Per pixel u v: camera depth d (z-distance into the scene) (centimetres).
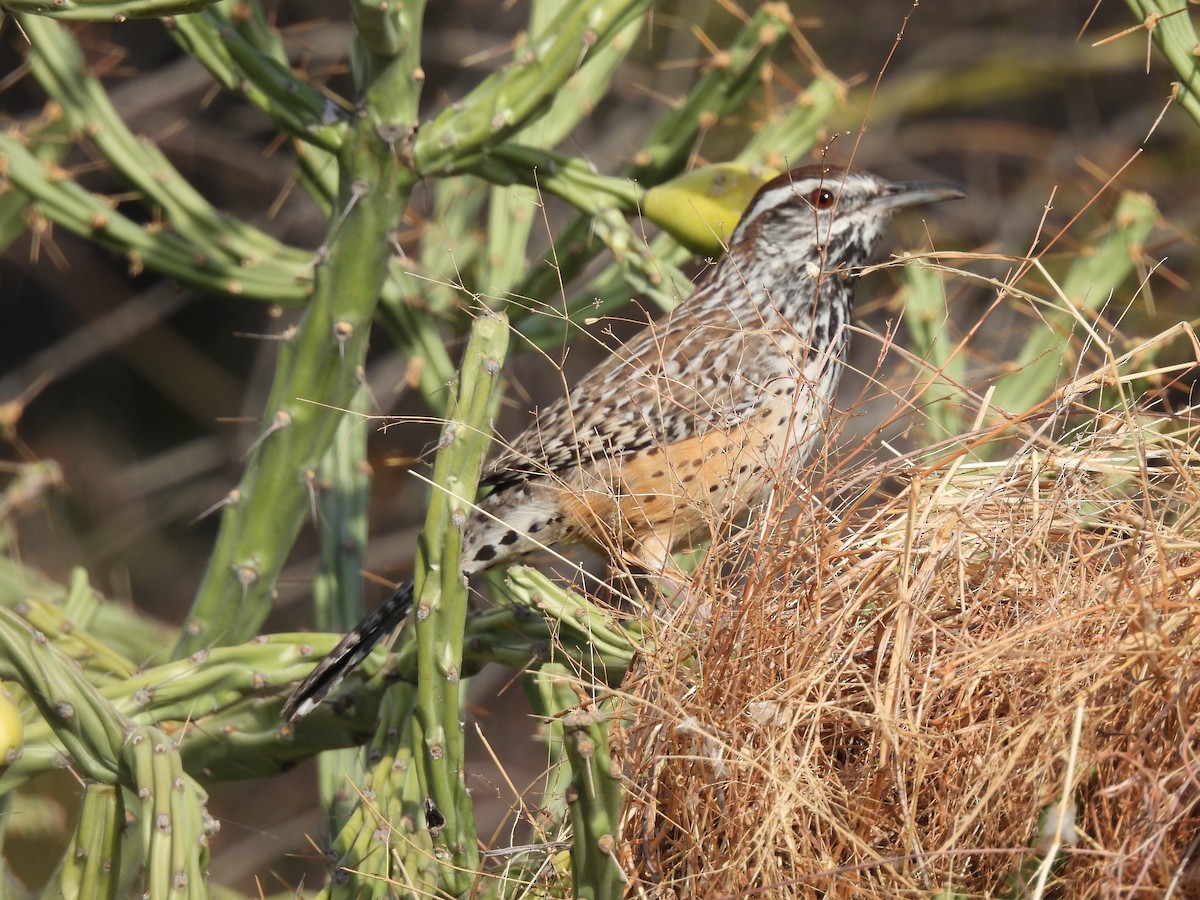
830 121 1471
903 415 755
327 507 853
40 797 895
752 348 732
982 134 1492
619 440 707
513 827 561
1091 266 842
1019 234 1443
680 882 501
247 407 1600
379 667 677
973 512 558
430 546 518
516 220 900
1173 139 1452
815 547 545
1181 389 680
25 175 800
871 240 793
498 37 1633
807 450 715
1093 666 476
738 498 643
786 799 481
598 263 1241
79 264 1609
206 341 1669
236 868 1191
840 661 518
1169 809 452
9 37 1565
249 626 732
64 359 1585
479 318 520
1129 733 474
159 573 1539
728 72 830
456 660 526
